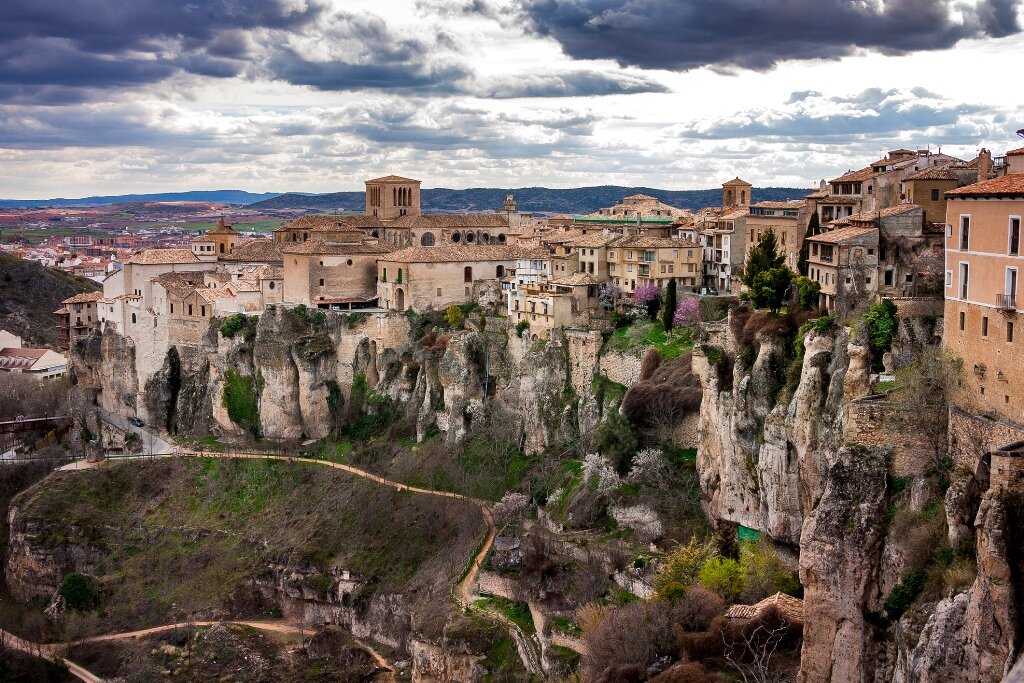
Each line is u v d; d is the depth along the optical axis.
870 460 80.44
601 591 111.44
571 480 140.88
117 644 146.38
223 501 176.50
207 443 197.25
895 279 108.31
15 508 181.50
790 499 102.81
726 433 117.44
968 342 80.00
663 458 129.12
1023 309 72.44
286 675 134.12
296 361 194.38
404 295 192.62
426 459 167.88
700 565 102.19
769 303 120.75
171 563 166.75
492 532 141.25
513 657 112.00
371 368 193.12
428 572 141.88
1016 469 64.69
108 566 169.25
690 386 132.38
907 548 74.50
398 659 134.75
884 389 86.75
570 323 164.25
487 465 160.25
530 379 164.62
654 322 156.50
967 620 64.44
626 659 90.88
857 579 77.12
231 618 154.75
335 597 151.38
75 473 184.38
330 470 176.38
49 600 169.50
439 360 178.88
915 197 116.56
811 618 79.00
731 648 84.56
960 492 72.25
